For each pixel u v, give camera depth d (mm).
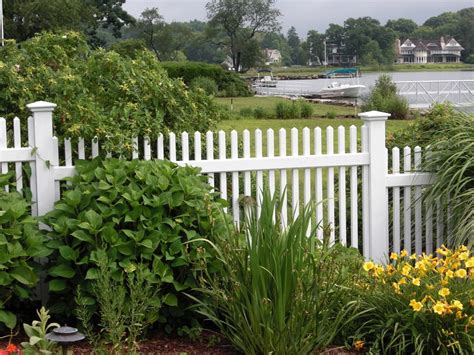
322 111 29609
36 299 6004
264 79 63594
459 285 5250
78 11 57250
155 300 5293
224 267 5402
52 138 6230
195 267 5348
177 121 7238
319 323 5039
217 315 5516
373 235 7289
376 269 5465
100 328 5523
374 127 7215
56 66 7426
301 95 43188
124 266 5227
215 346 5355
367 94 29344
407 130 8180
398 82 28078
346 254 6312
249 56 82562
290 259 4883
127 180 5793
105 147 6383
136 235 5348
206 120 7566
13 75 6836
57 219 5641
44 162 6207
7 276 5195
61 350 4410
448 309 4879
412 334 5039
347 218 8023
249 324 5113
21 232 5379
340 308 5324
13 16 52625
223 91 44312
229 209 7273
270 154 7000
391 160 8023
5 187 6176
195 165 6762
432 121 7977
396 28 104500
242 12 81625
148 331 5613
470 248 6539
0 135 6168
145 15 87562
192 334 5469
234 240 5375
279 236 5031
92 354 4828
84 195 5656
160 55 88500
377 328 5195
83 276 5402
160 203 5500
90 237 5359
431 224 7359
